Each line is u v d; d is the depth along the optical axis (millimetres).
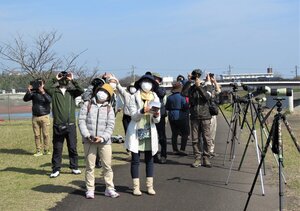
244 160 10539
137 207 6566
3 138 15344
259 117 8680
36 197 7062
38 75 23219
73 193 7363
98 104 7129
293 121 24984
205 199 6996
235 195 7227
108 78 8750
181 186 7902
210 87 10156
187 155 11531
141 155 11562
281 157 5535
